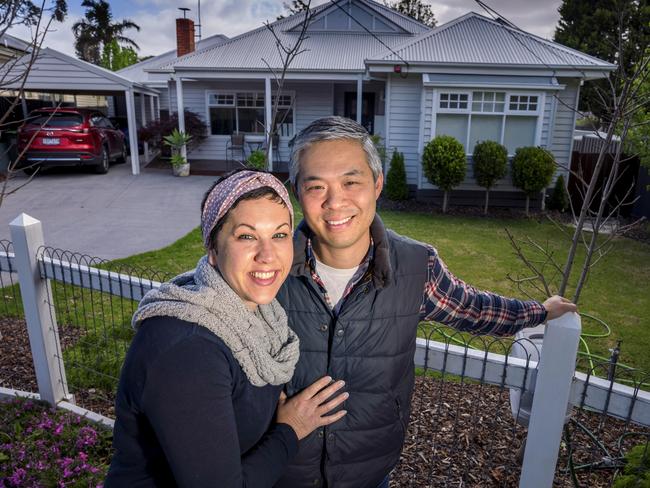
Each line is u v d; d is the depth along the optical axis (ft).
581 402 6.07
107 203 34.30
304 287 4.76
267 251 3.68
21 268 9.61
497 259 23.95
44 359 10.00
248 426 3.80
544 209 36.68
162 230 27.50
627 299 19.16
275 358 4.09
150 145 57.52
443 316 5.35
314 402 4.37
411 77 37.88
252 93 51.90
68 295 16.60
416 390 11.22
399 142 39.22
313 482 4.85
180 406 3.25
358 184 4.42
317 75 42.37
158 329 3.45
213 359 3.39
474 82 35.01
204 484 3.27
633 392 5.78
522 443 8.60
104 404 10.73
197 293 3.64
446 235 28.63
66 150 41.32
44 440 9.06
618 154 9.60
